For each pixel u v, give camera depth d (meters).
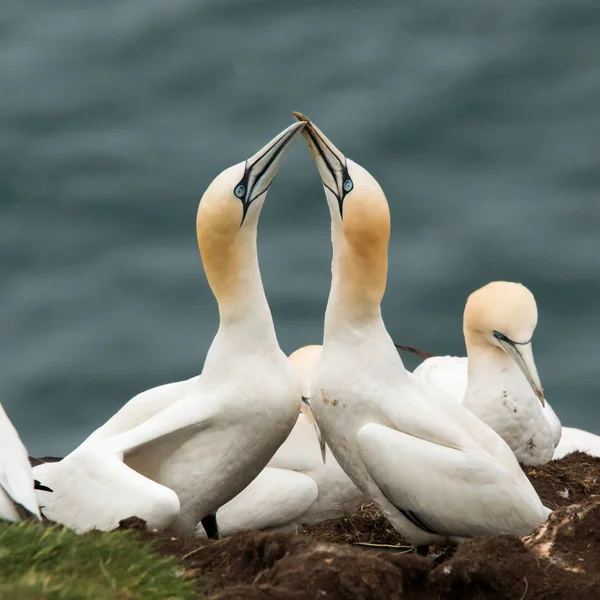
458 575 10.20
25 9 47.19
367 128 39.00
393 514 12.59
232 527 13.84
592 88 40.28
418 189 36.41
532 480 14.88
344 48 43.16
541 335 30.98
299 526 14.46
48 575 9.37
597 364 29.81
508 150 37.88
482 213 35.12
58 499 12.35
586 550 11.11
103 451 12.34
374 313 12.62
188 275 33.91
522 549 10.45
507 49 42.00
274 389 12.83
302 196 35.19
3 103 41.44
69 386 29.88
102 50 43.94
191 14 45.47
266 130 39.75
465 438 12.30
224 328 13.02
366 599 9.73
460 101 40.09
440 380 16.73
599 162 36.97
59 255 35.03
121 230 36.00
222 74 42.56
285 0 45.88
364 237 12.38
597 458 15.91
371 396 12.43
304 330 31.05
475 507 12.02
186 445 12.79
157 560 9.97
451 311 31.77
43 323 32.16
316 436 14.54
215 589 10.20
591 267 32.69
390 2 44.88
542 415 15.26
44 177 37.84
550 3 43.69
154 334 31.61
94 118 40.94
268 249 33.75
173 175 37.72
